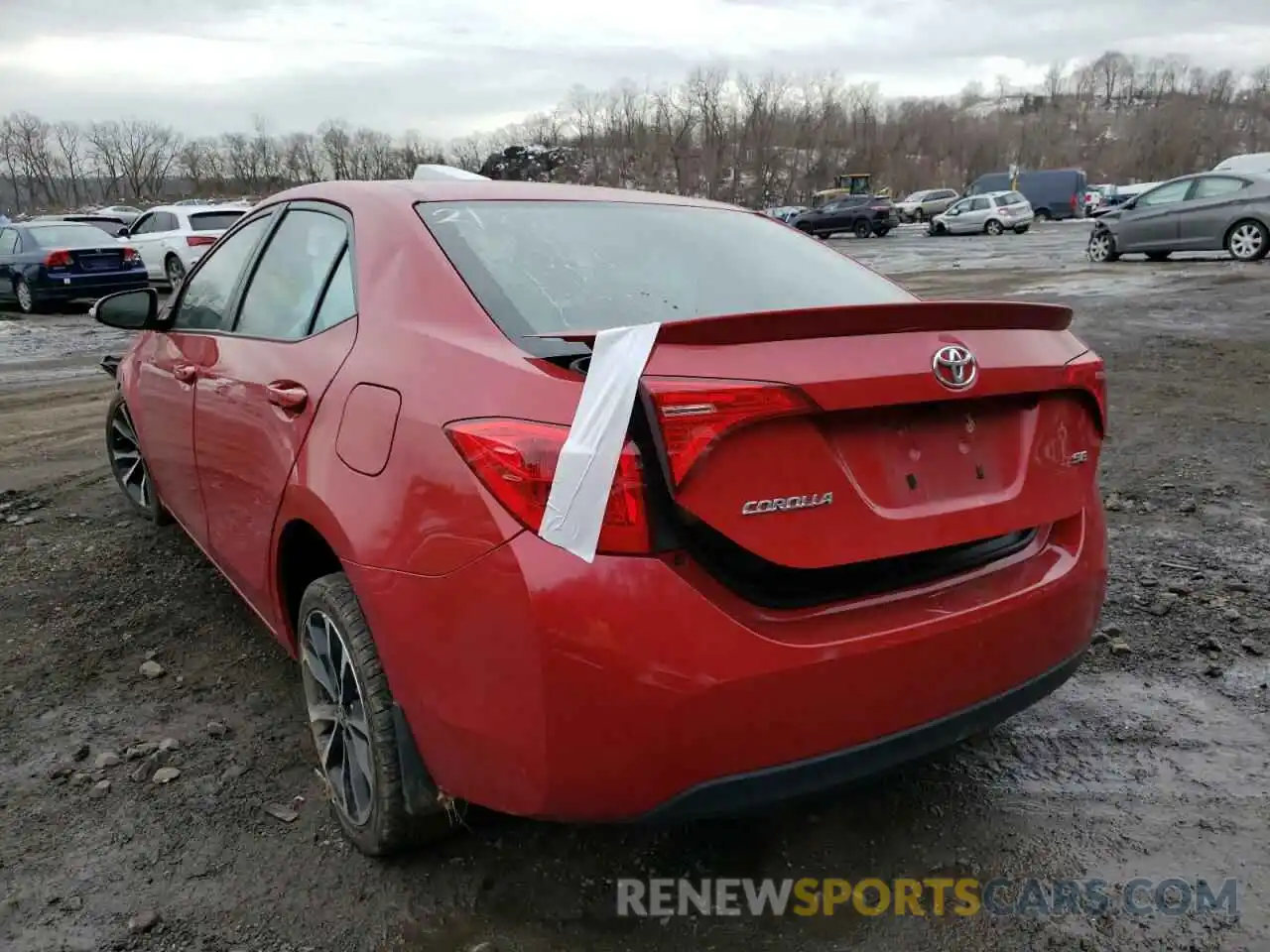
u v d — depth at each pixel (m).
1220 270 16.38
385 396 2.18
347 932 2.18
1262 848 2.43
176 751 2.89
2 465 6.21
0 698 3.20
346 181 3.03
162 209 18.44
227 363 3.04
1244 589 3.88
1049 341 2.31
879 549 1.98
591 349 1.96
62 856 2.43
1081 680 3.26
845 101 97.19
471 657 1.91
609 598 1.78
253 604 3.05
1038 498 2.26
